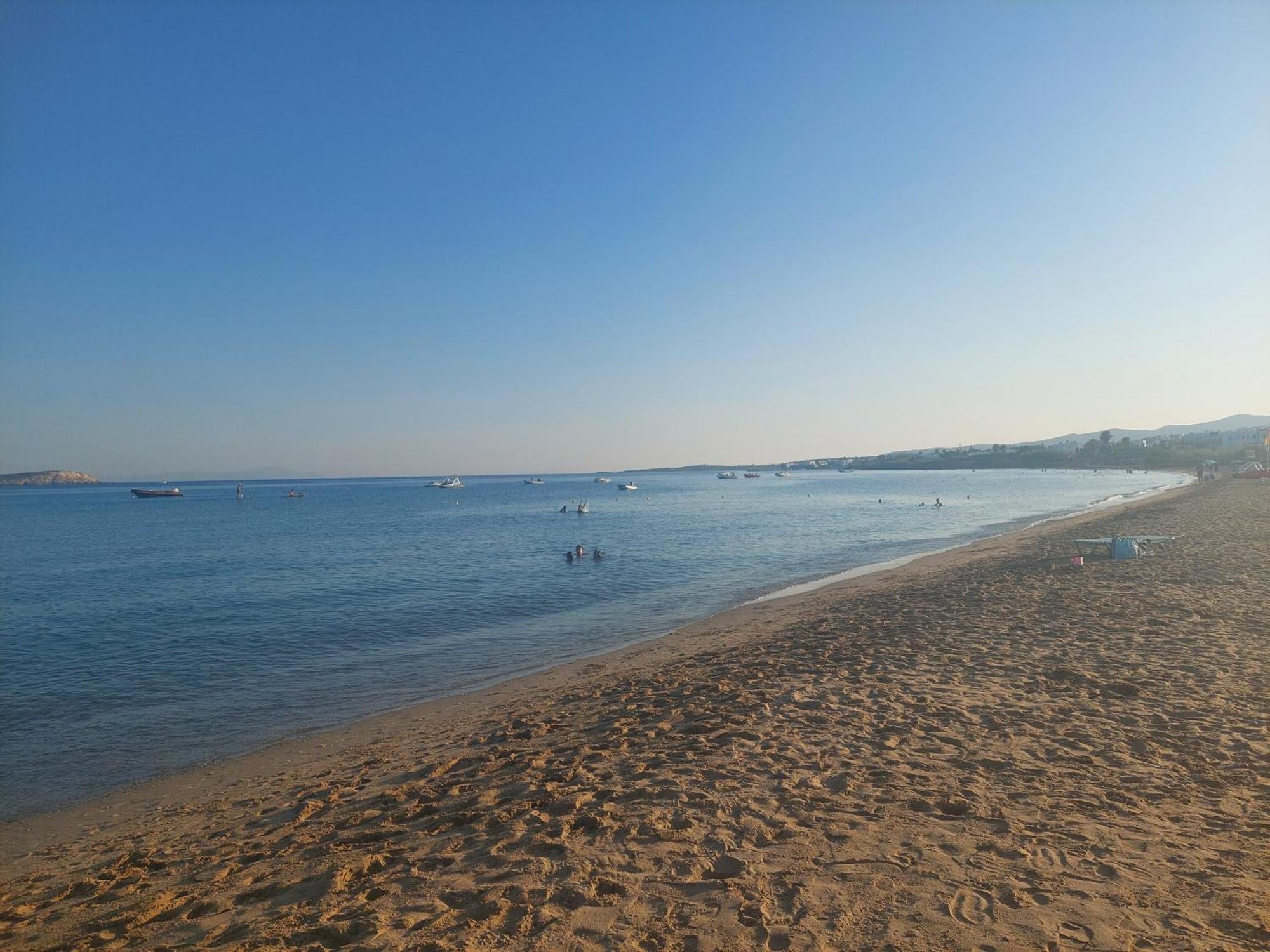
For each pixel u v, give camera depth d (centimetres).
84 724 1215
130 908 564
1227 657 1070
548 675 1417
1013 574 2088
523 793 711
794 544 4041
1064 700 905
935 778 677
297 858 617
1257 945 400
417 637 1862
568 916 466
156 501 14100
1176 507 4559
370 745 1032
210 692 1395
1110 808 596
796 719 887
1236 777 648
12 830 824
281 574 3161
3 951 511
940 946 414
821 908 461
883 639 1351
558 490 17562
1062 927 427
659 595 2445
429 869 549
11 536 5659
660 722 938
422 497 14512
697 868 523
